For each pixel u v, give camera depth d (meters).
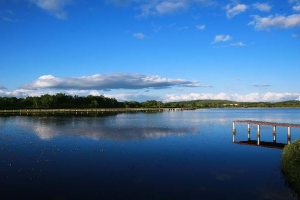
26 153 27.64
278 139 40.03
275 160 24.62
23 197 16.05
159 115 105.69
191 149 29.81
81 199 15.73
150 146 31.41
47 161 24.23
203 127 54.47
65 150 29.08
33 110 133.62
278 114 118.88
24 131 46.38
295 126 34.97
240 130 50.31
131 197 15.96
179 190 17.00
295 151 22.08
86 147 30.72
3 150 29.25
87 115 100.56
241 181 18.64
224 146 31.88
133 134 41.88
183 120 75.06
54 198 15.88
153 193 16.53
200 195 16.19
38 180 19.00
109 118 82.56
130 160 24.50
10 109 147.00
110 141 34.94
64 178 19.38
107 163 23.47
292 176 17.81
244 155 26.81
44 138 37.91
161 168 21.89
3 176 19.89
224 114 119.44
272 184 17.98
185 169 21.59
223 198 15.73
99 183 18.34
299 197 15.79
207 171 21.02
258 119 81.69
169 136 39.94
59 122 65.38
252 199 15.56
